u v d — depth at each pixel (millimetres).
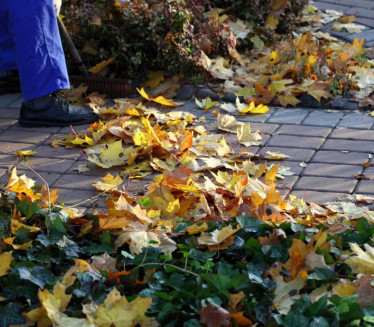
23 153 4316
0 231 3053
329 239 3029
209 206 3533
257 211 3328
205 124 4781
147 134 4262
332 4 7516
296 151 4293
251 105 4891
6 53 4941
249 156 4203
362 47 6191
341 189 3770
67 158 4297
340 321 2576
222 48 5727
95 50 5484
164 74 5457
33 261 2959
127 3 5402
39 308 2600
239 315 2508
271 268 2816
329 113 4891
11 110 5156
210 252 2992
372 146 4297
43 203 3420
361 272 2834
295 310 2594
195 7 5656
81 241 3117
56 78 4656
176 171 3654
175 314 2598
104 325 2545
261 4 6238
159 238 3080
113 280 2832
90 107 5102
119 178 3844
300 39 5832
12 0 4547
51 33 4609
